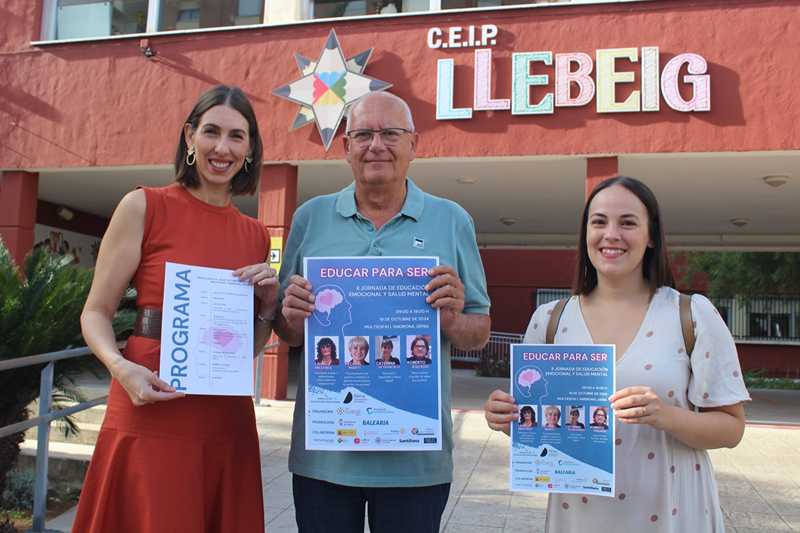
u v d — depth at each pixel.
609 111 7.09
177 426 2.03
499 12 7.43
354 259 2.12
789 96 6.76
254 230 2.33
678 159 7.53
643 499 1.93
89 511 2.01
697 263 18.97
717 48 6.92
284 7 8.18
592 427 1.94
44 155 8.81
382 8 8.11
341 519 2.16
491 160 7.69
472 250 2.34
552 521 2.08
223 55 8.26
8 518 4.35
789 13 6.79
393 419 2.06
